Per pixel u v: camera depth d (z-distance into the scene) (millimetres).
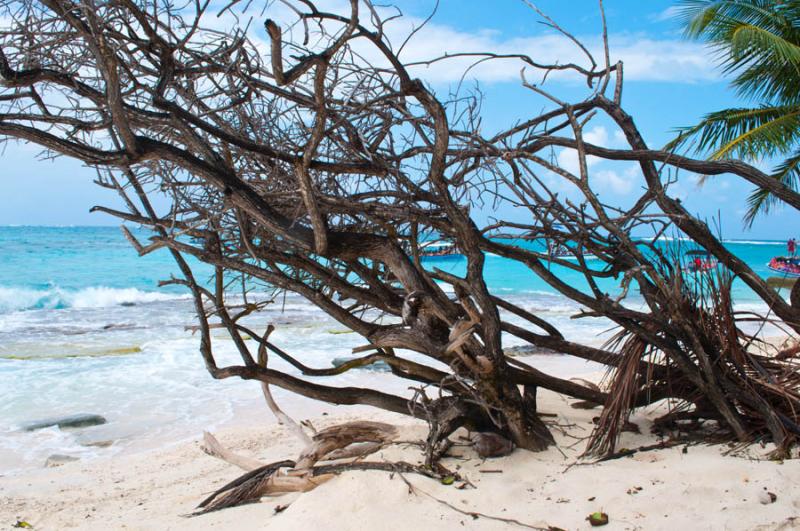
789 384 4164
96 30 3086
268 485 3982
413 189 4172
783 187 4309
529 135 4539
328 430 4199
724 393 4109
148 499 4789
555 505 3367
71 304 19516
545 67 4418
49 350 11914
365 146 4043
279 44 2770
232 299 18172
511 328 4859
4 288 21828
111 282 23891
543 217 4500
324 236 3822
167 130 3949
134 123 3807
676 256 4238
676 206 4418
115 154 3535
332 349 11719
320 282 4973
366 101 3994
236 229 4480
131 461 6062
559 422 4762
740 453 3838
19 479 5621
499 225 4676
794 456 3723
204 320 4582
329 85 3951
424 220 4195
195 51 3781
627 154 4520
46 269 28141
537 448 4133
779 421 3855
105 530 3973
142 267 29094
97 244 44062
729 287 4172
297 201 4219
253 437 6523
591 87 4691
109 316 16750
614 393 4180
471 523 3217
